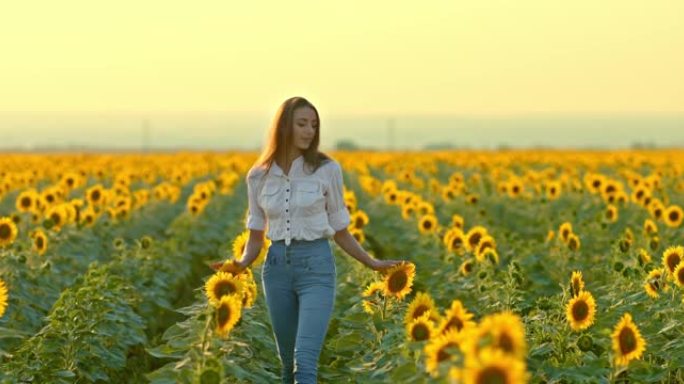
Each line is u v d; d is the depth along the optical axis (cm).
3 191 3084
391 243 2505
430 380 764
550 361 1001
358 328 1105
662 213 2145
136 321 1334
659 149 9712
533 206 3038
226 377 934
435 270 1784
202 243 2467
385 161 6244
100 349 1227
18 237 2019
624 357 942
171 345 955
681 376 1097
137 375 1387
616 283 1379
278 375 1116
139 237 2583
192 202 2648
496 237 2164
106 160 5922
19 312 1405
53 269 1645
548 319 1126
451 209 2933
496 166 5931
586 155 7200
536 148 10844
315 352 991
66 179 2991
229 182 3641
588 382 977
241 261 1055
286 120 1014
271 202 1013
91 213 2178
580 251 1970
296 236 1007
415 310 955
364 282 1417
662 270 1266
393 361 919
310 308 1002
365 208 3147
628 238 1908
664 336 1177
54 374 1112
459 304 850
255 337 1105
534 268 1755
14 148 17988
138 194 2984
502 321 705
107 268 1453
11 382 1047
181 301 1891
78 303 1256
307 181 1011
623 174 4644
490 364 648
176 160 6331
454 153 7925
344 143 12256
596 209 2730
